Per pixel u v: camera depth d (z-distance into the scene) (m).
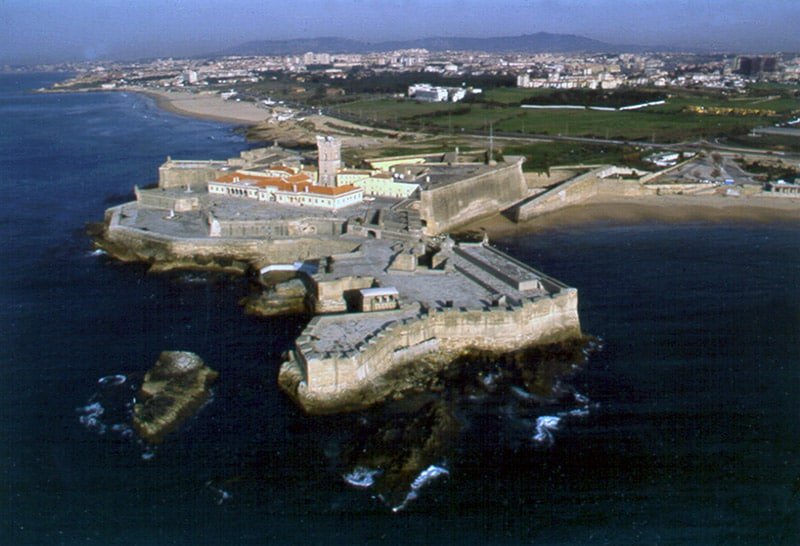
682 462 86.06
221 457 86.75
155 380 101.00
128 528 76.19
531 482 82.62
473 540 74.00
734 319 127.19
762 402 98.69
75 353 114.19
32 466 85.81
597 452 87.88
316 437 90.25
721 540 74.00
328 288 125.25
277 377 104.94
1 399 100.12
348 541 74.19
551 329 116.62
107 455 87.62
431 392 101.06
